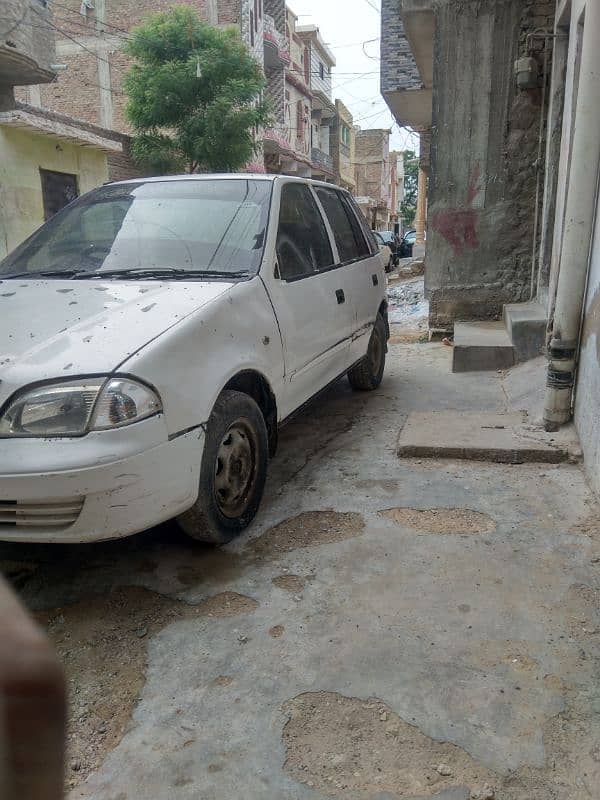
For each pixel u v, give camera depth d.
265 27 25.16
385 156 54.91
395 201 65.25
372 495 3.84
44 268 3.81
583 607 2.74
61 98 22.77
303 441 4.84
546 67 7.22
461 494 3.82
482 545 3.24
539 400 5.15
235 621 2.72
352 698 2.27
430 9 7.96
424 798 1.89
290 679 2.38
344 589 2.91
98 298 3.19
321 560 3.15
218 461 3.16
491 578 2.96
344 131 43.88
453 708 2.21
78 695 2.35
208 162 16.38
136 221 4.00
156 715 2.24
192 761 2.05
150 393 2.61
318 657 2.48
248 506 3.41
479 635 2.58
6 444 2.47
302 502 3.78
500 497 3.76
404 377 6.70
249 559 3.19
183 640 2.62
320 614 2.74
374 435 4.90
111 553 3.27
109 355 2.63
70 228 4.10
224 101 15.55
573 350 4.39
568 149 5.46
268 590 2.93
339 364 4.88
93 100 22.56
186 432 2.77
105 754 2.09
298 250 4.25
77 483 2.44
